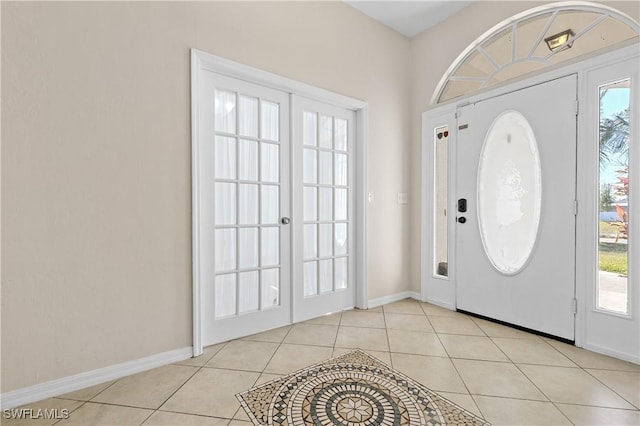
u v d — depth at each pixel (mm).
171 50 1848
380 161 3016
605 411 1399
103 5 1628
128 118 1711
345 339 2201
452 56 2873
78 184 1574
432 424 1317
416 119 3215
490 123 2582
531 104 2326
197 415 1374
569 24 2174
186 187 1918
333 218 2771
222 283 2172
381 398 1499
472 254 2715
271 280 2414
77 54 1561
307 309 2607
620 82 1923
